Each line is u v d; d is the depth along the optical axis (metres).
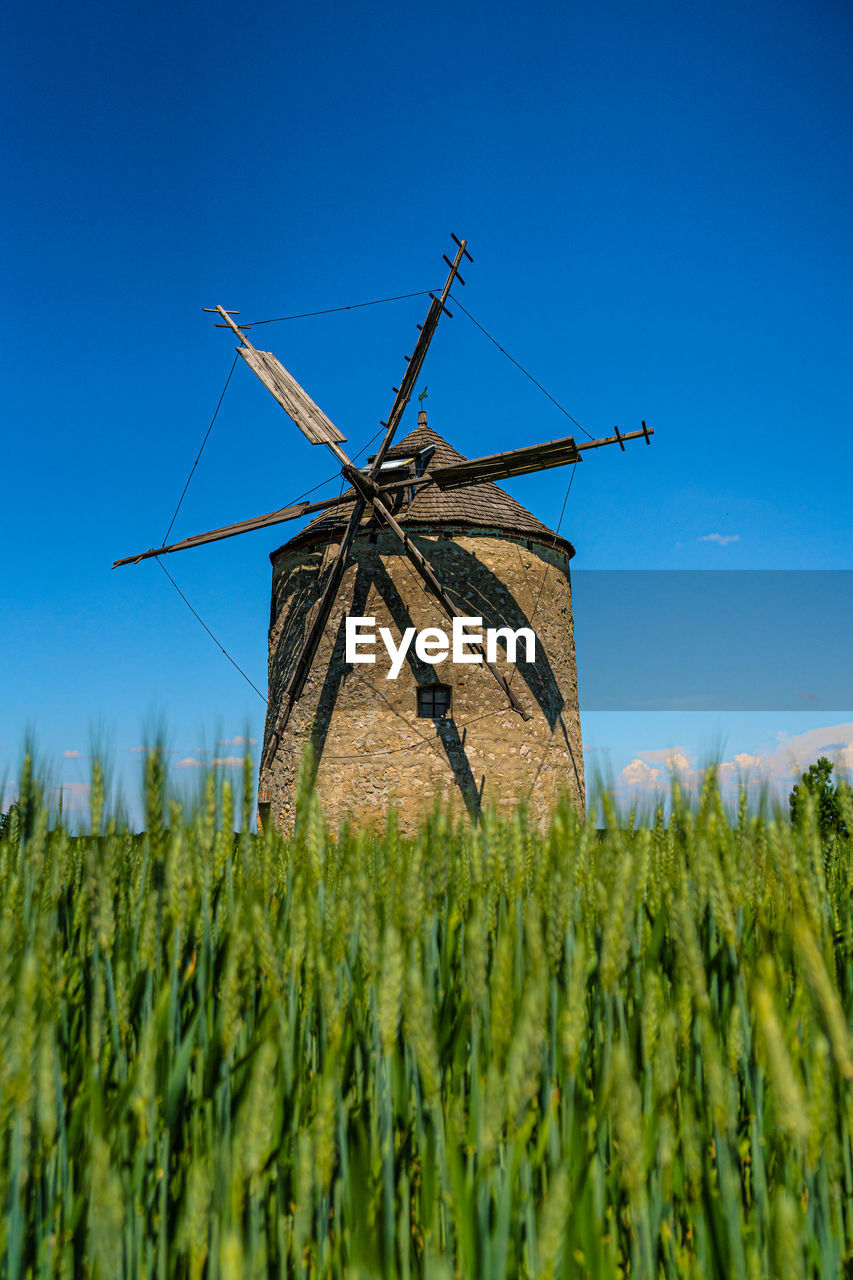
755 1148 1.50
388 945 1.62
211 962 1.98
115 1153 1.44
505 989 1.50
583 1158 1.37
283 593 17.88
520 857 2.49
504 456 14.70
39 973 1.70
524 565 16.41
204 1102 1.66
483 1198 1.22
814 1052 1.42
